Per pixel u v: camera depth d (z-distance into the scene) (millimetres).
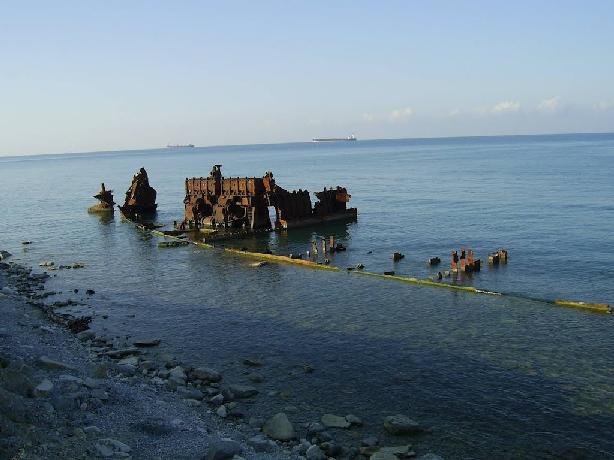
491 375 28328
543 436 22422
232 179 77750
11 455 15648
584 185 124625
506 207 94188
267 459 19062
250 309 41188
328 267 53594
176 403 23797
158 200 133000
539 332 34406
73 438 17750
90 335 33938
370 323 37031
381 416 24219
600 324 35531
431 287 45750
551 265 52469
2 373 20203
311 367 29438
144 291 47500
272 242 70438
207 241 70562
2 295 39906
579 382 27219
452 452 21266
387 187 143500
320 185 157500
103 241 75312
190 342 34031
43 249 70375
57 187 192500
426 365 29781
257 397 26062
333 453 20750
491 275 49594
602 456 20906
